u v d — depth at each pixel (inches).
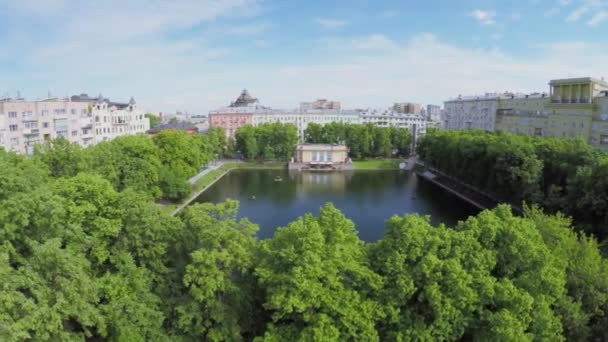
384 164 6107.3
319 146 6063.0
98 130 4768.7
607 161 2018.9
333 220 1075.9
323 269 943.0
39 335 818.2
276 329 959.6
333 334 889.5
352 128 6540.4
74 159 2341.3
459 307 936.3
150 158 3152.1
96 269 1086.4
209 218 1094.4
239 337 1008.2
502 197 3147.1
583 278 1125.7
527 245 1022.4
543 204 2561.5
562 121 3986.2
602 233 1934.1
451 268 943.0
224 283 1012.5
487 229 1044.5
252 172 5457.7
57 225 1010.1
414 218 1037.8
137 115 5974.4
